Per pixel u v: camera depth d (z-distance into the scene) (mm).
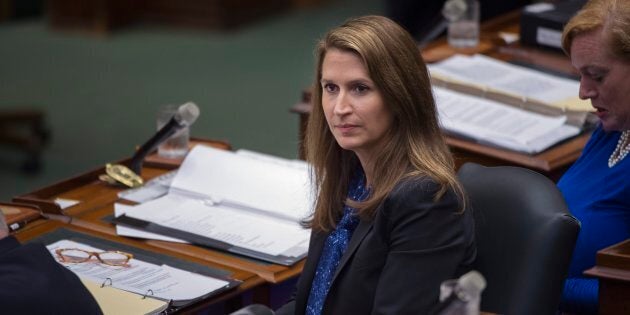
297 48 26672
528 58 14180
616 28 8664
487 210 8148
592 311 9117
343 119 7766
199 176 10805
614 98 8906
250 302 9477
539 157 11305
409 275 7449
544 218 7777
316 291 8336
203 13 28375
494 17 17250
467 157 11594
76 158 20547
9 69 25609
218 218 10227
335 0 31016
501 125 11766
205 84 24078
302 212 10227
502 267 7938
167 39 27672
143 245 9742
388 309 7445
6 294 7332
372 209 7734
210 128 21125
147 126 21922
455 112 12008
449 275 7445
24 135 21156
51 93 23812
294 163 11102
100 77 24891
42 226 10094
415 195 7516
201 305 8703
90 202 10703
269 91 23438
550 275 7680
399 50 7652
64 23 28625
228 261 9453
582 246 9375
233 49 26719
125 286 8797
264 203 10391
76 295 7629
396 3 18469
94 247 9633
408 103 7660
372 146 7859
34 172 20141
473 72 13453
